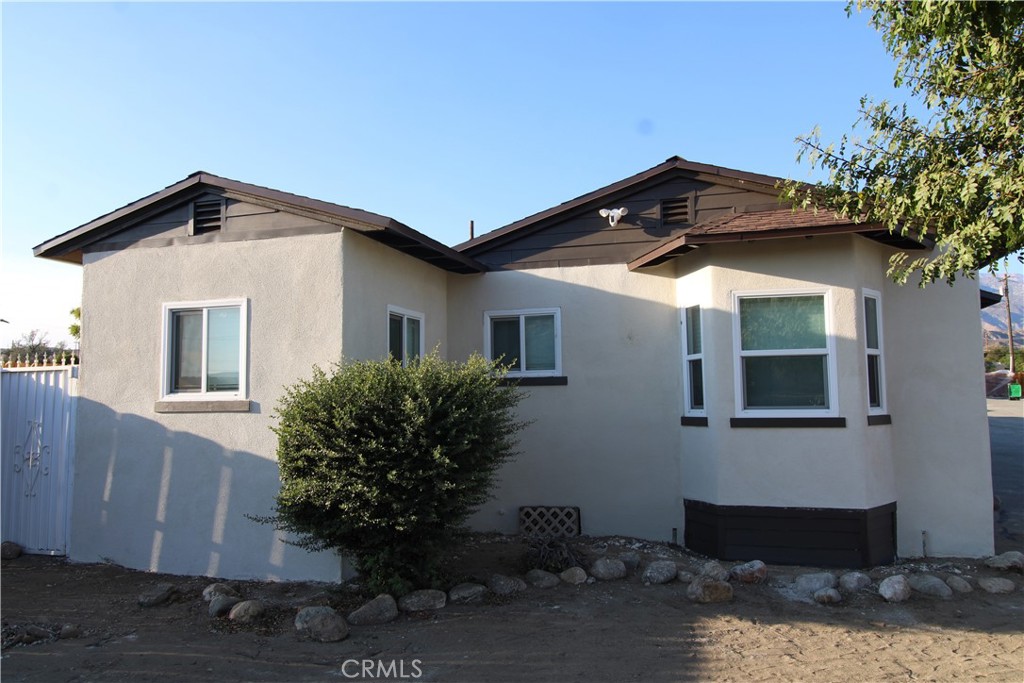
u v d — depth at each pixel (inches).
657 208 396.5
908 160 264.5
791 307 344.2
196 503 321.4
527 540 358.3
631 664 218.7
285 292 319.0
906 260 365.4
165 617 264.1
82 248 354.9
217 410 321.7
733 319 348.2
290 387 312.2
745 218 357.4
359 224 309.4
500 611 265.1
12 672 213.6
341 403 265.1
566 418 400.8
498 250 422.0
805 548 330.0
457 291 424.8
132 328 341.1
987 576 311.1
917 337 362.0
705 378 356.8
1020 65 235.5
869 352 347.6
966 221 245.3
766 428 339.0
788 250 343.3
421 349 389.4
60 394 362.6
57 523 355.6
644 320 394.6
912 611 268.8
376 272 340.8
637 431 390.3
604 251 404.2
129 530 331.3
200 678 209.3
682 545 375.9
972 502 351.6
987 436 352.8
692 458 368.8
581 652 228.2
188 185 332.5
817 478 331.0
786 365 343.0
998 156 231.5
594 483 394.0
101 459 339.9
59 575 319.6
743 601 278.2
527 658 223.3
